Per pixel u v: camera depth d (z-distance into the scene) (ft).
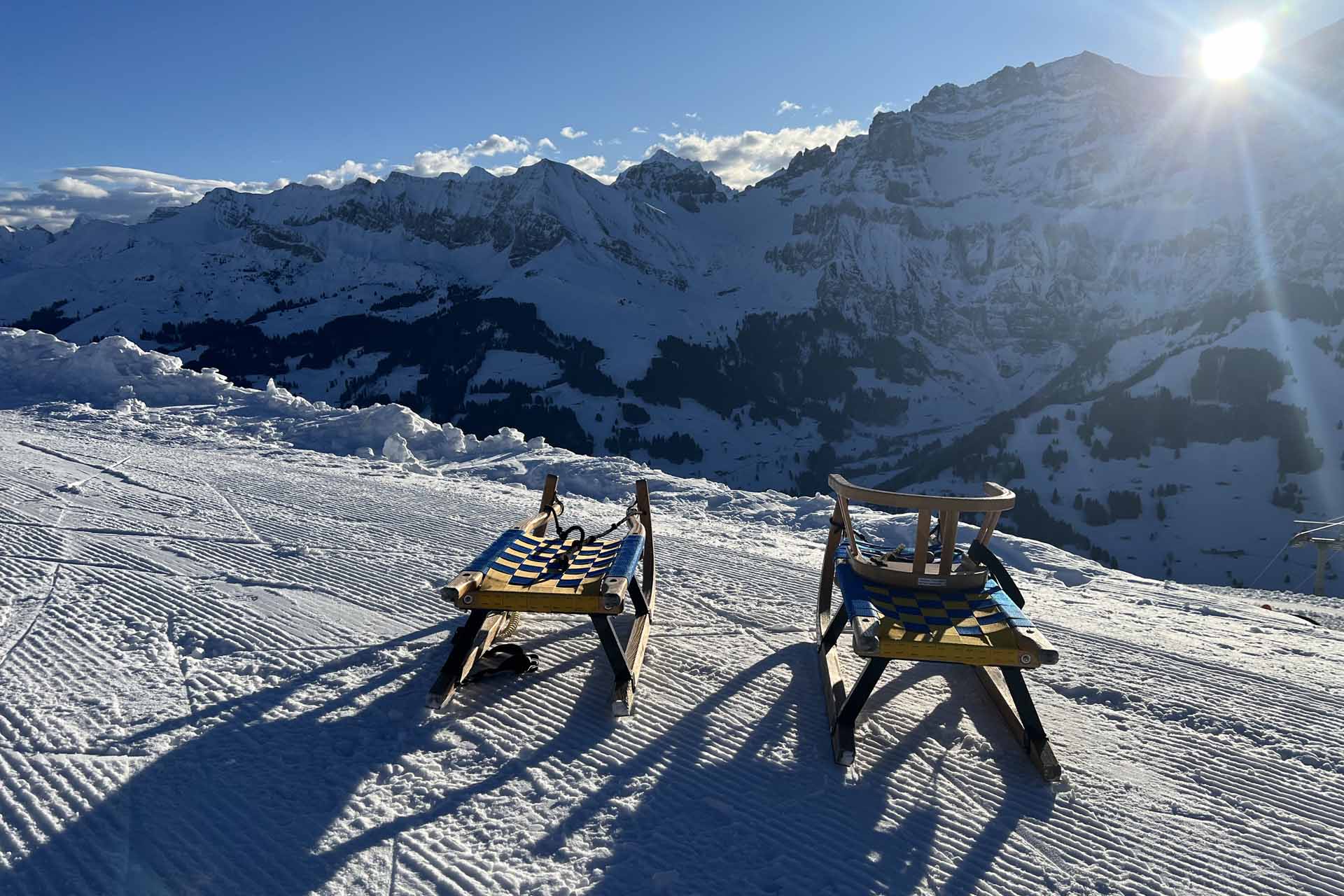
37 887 8.31
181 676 13.06
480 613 12.32
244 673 13.28
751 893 8.62
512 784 10.41
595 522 26.20
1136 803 10.70
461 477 35.27
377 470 35.12
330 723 11.69
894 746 11.71
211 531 21.90
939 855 9.46
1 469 28.22
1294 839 10.08
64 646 13.99
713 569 20.49
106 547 19.85
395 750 11.06
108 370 51.24
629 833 9.54
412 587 17.74
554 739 11.51
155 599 16.39
